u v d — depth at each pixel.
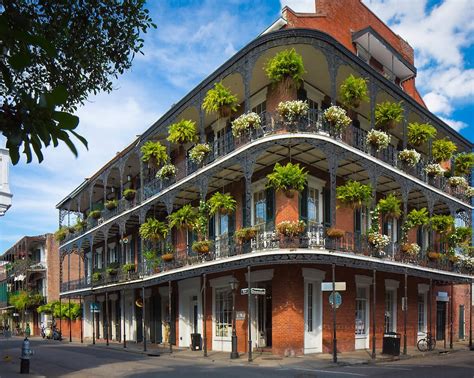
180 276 19.47
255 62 16.42
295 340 16.09
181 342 22.47
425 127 20.12
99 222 29.45
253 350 17.61
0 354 21.02
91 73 5.65
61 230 34.84
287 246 15.29
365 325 19.23
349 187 16.19
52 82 4.78
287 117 15.95
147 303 26.56
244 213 19.02
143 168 26.16
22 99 2.01
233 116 20.31
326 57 16.19
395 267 18.06
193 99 19.78
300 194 17.17
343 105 19.11
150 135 23.25
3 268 59.84
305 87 18.25
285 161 17.47
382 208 17.58
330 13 21.11
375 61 23.38
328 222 18.19
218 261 17.03
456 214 24.59
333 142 15.95
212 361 15.89
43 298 46.16
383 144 17.81
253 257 15.67
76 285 32.47
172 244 23.70
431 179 21.73
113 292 31.39
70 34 5.04
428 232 24.28
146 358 18.06
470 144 25.77
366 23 23.94
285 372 12.49
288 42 15.88
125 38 5.57
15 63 2.04
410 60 27.50
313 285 17.30
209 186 20.52
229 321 19.22
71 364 16.38
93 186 31.25
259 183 18.36
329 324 17.36
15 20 2.11
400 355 17.30
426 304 23.97
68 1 4.43
